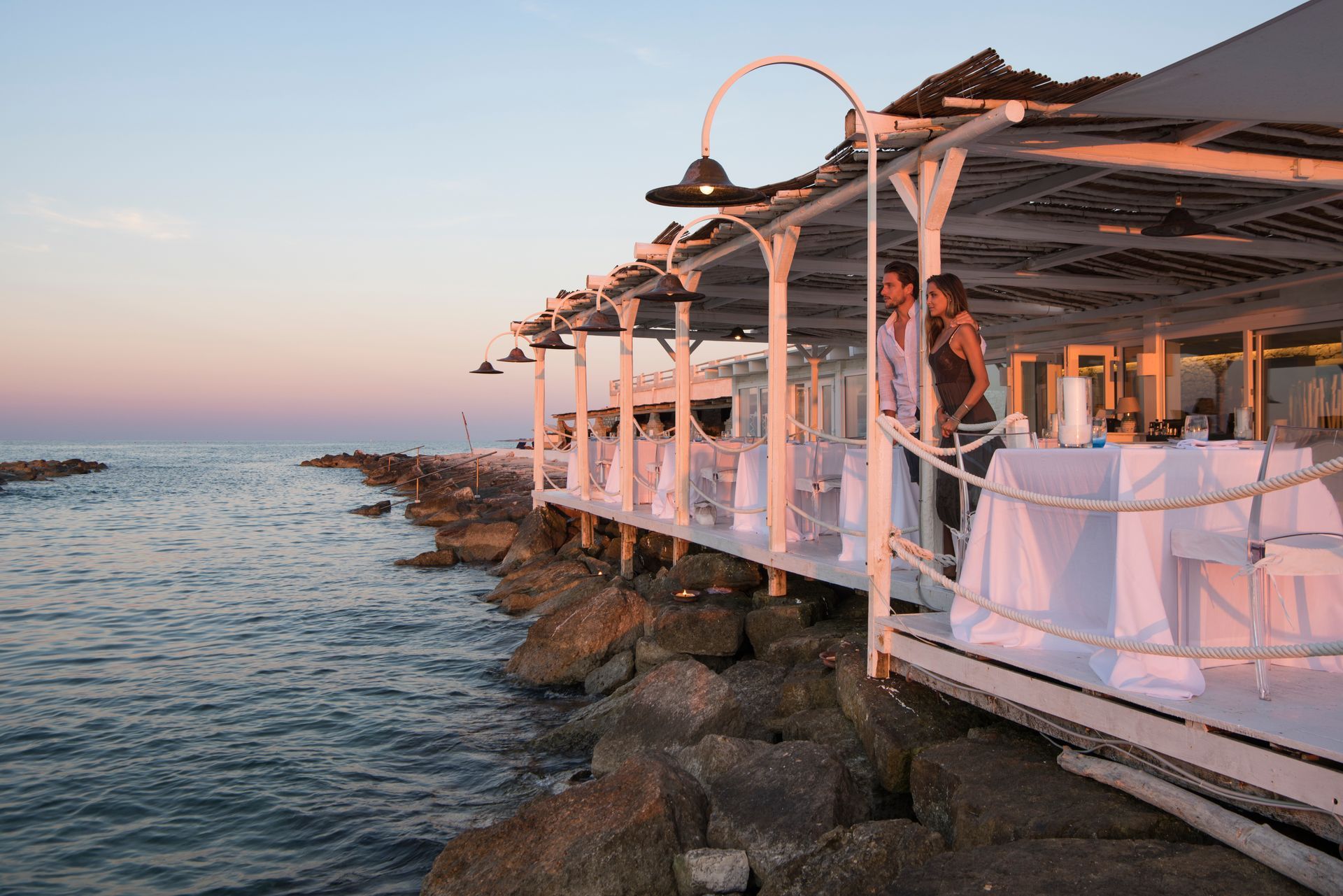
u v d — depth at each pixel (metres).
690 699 6.37
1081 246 9.31
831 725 5.41
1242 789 3.37
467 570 18.41
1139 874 3.12
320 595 16.14
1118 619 3.73
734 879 4.24
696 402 30.94
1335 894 2.88
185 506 40.91
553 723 8.17
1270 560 3.42
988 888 3.17
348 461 92.75
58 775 7.43
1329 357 10.19
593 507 13.99
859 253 9.48
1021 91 5.09
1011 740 4.43
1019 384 14.57
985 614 4.65
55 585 17.92
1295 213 7.86
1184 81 4.18
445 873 4.52
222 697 9.65
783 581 8.41
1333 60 3.89
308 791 6.95
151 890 5.52
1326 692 3.63
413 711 8.86
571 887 4.27
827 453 8.98
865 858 3.77
